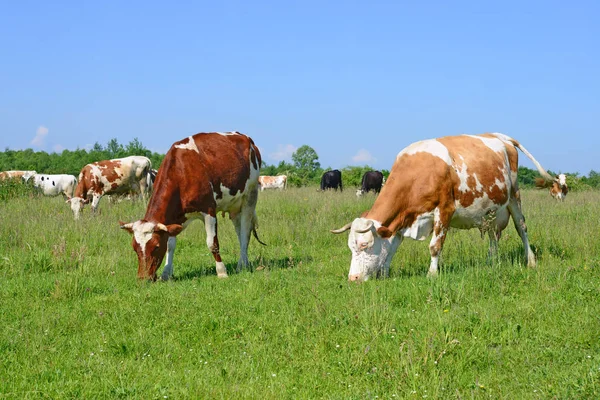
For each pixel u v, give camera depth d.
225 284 8.53
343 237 13.02
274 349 5.56
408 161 8.92
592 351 5.20
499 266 7.89
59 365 5.26
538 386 4.57
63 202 20.48
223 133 10.78
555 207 17.19
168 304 7.11
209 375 4.96
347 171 49.56
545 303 6.45
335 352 5.44
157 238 9.02
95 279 9.09
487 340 5.61
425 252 10.20
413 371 4.71
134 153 47.22
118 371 5.05
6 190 23.44
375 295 6.87
